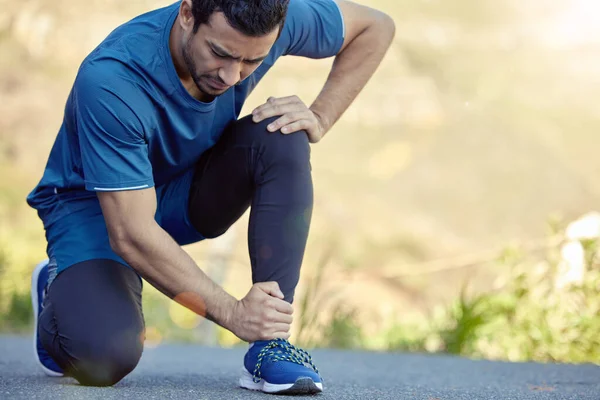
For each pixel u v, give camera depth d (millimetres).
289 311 3125
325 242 19828
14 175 21500
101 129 2939
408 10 34781
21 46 24234
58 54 24344
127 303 3174
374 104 29406
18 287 9875
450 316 7660
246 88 3359
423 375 4348
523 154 28875
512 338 6930
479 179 27906
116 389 3102
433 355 6137
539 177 28297
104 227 3316
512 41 33812
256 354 3158
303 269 17359
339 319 8297
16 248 10914
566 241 7254
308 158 3244
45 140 22766
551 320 6809
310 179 3225
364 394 3227
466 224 26438
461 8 35156
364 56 3688
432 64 32531
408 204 26656
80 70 3002
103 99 2928
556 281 6906
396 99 29547
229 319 3098
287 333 3146
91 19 24875
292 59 28094
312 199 3225
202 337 8602
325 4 3576
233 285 15242
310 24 3500
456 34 34031
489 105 31031
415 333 8062
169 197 3555
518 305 7098
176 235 3664
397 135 28938
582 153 29312
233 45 2721
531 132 29719
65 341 3105
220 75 2797
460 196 27172
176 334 9750
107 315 3113
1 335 8031
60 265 3264
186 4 2820
